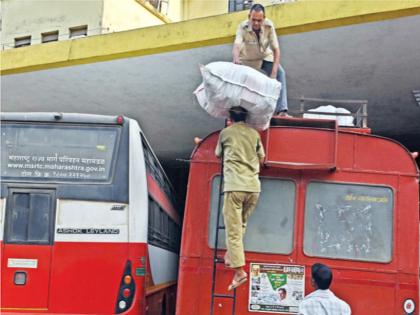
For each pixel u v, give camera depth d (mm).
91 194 7719
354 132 7160
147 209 7883
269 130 7152
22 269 7574
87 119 7980
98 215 7672
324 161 7082
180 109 14773
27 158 7859
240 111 6719
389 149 7121
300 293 6867
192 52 11891
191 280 6961
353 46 10938
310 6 10461
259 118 6738
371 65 11609
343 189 7062
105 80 13469
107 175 7797
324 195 7059
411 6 9695
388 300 6805
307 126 7430
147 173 8766
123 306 7488
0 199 7730
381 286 6836
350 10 10117
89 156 7859
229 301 6855
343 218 7008
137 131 8039
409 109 13828
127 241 7621
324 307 5496
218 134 7266
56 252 7598
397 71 11789
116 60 12500
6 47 20797
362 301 6816
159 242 10133
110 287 7527
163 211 11062
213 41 11469
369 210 7012
